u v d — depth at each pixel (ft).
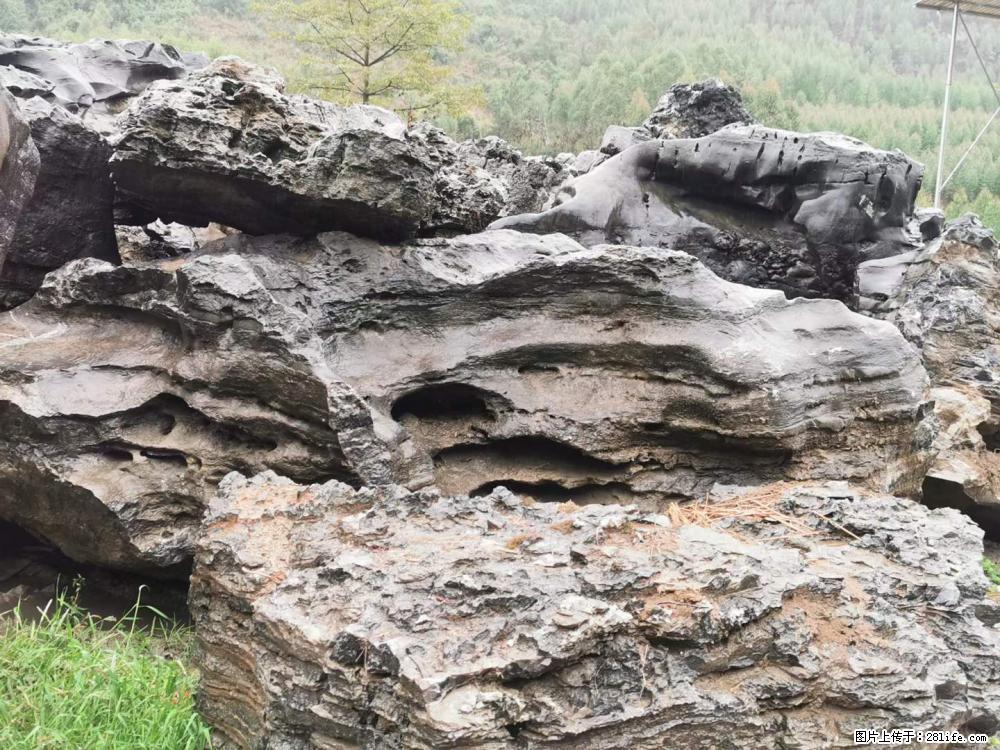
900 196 34.30
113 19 122.62
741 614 13.37
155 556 19.31
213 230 33.40
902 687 13.58
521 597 12.72
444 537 14.92
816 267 33.73
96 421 19.81
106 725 15.03
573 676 12.17
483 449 21.89
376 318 21.68
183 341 20.33
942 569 16.20
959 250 33.47
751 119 48.83
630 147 34.91
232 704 15.03
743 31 156.46
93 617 20.18
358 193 21.06
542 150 92.68
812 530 17.75
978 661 14.96
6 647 17.33
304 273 21.38
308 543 15.02
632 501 21.26
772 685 13.37
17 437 19.74
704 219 33.73
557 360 21.59
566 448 21.30
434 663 11.70
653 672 12.76
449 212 24.94
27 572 22.38
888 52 176.96
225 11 139.13
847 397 21.31
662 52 116.88
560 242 24.14
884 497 19.47
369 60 85.10
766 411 20.04
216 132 20.77
